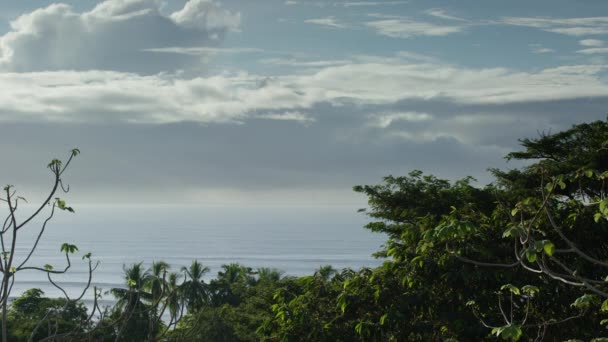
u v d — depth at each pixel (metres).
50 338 9.21
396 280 18.78
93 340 9.85
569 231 17.08
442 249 17.58
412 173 33.69
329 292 20.25
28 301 59.22
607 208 8.41
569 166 27.36
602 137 28.69
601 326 16.92
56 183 9.10
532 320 17.19
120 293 42.91
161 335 10.30
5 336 8.65
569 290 16.80
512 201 27.94
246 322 44.94
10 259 8.81
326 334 18.73
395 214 32.97
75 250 9.62
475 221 17.91
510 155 31.30
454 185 32.56
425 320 18.67
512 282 16.80
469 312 17.47
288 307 19.72
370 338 18.16
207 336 43.59
